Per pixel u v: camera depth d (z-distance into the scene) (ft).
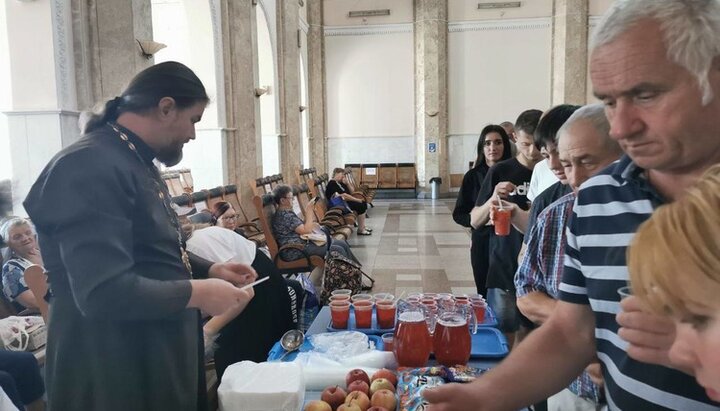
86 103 11.88
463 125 44.73
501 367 3.29
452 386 3.15
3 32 11.23
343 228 22.06
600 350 3.05
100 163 3.93
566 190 5.34
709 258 1.50
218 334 7.40
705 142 2.42
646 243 1.72
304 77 43.04
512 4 43.09
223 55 21.84
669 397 2.59
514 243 7.82
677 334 1.72
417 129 45.19
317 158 45.60
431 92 43.60
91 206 3.77
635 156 2.58
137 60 13.57
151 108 4.45
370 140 45.98
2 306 8.89
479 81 44.19
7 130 11.31
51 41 10.98
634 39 2.38
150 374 4.25
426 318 5.52
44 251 4.10
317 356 5.19
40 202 3.85
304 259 15.67
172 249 4.60
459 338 5.01
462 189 10.66
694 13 2.24
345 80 45.55
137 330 4.18
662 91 2.37
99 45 12.16
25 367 7.48
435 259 20.30
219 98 21.44
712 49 2.25
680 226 1.61
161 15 27.81
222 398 4.30
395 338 5.06
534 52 43.52
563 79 42.01
